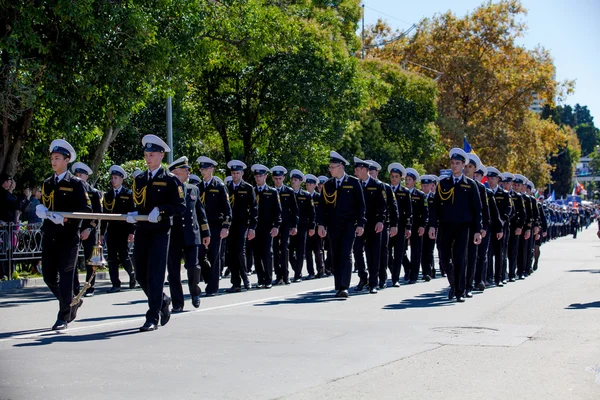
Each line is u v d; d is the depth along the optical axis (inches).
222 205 665.6
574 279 813.2
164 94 1059.3
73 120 874.8
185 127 1546.5
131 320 507.2
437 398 294.7
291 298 640.4
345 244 636.7
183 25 959.6
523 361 362.3
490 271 759.1
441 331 451.2
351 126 1786.4
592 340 418.0
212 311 549.0
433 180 840.9
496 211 724.7
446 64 2532.0
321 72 1423.5
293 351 389.1
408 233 795.4
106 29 817.5
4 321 512.4
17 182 1145.4
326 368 348.8
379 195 690.2
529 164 2723.9
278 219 748.0
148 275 458.0
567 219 2591.0
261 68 1430.9
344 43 1517.0
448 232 624.1
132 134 1455.5
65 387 313.0
